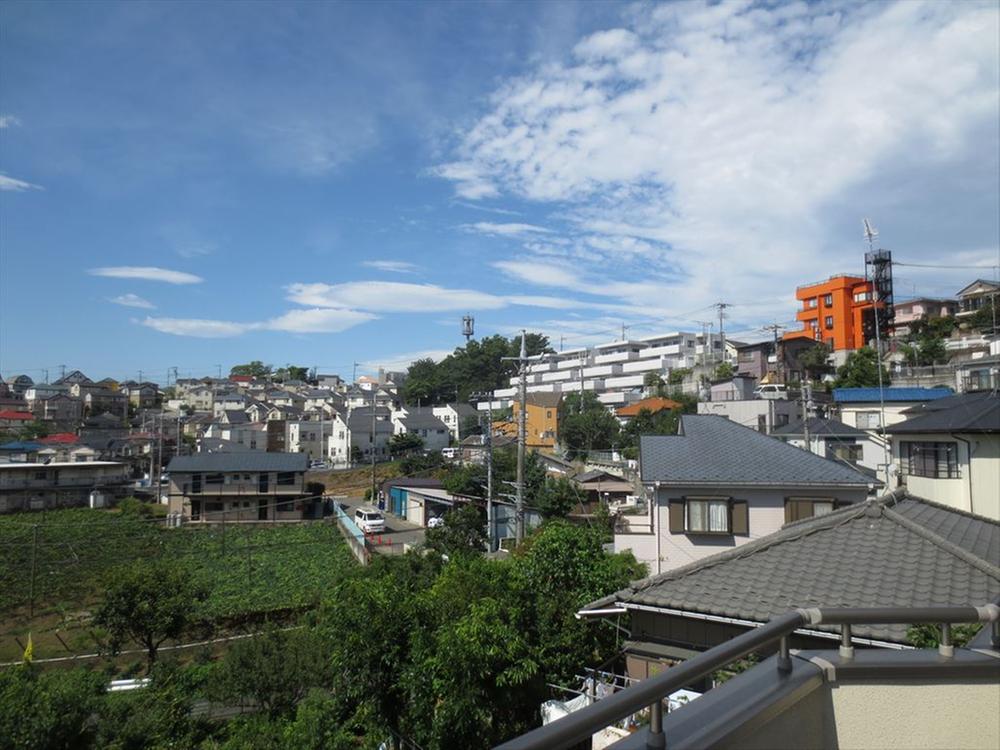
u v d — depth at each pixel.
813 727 1.88
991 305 37.84
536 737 1.15
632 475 29.77
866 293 44.81
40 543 25.75
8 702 7.15
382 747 7.32
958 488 14.84
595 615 7.51
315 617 16.16
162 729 9.05
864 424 26.75
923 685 1.95
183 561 23.92
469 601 7.75
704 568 6.90
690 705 1.68
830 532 6.93
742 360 43.47
